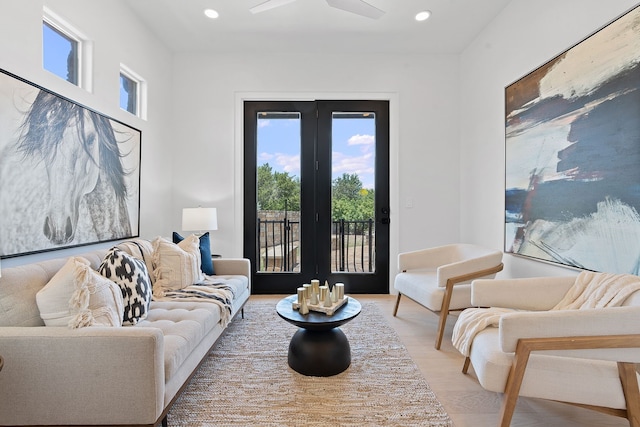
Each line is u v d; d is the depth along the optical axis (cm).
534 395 129
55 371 124
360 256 385
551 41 230
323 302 206
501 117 295
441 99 379
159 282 232
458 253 299
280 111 381
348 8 231
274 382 188
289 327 272
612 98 180
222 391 178
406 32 331
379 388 182
